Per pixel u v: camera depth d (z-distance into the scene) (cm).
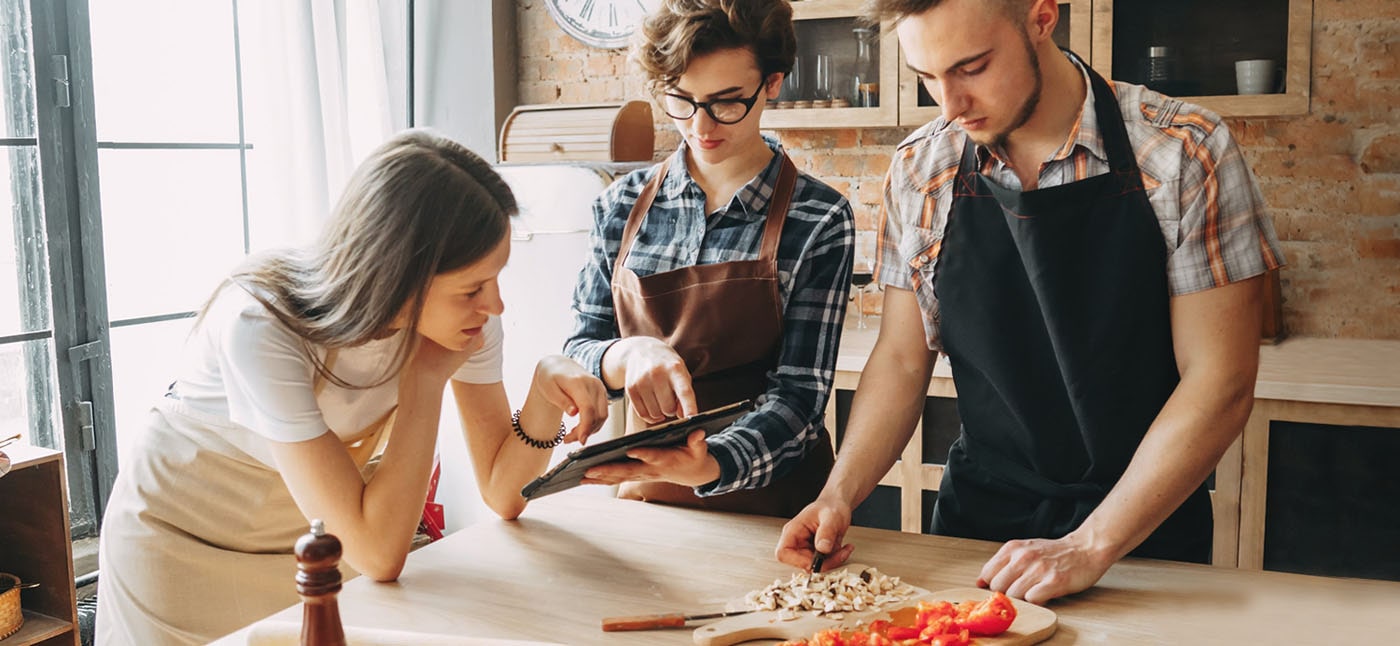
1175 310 158
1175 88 317
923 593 143
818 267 188
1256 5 308
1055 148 161
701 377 196
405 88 404
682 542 165
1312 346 318
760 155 194
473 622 137
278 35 346
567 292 347
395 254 146
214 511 175
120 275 333
